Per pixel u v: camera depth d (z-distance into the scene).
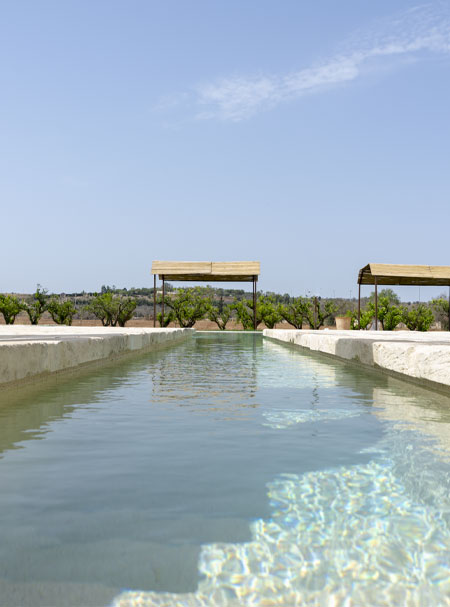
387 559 1.22
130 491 1.66
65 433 2.52
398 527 1.39
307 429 2.64
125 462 2.00
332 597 1.06
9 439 2.39
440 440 2.40
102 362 6.55
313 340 9.21
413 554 1.24
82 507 1.52
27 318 42.09
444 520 1.44
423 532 1.36
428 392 4.13
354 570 1.17
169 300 30.84
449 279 23.95
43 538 1.30
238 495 1.63
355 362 6.47
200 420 2.87
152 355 8.69
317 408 3.31
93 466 1.95
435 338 8.41
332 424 2.77
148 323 38.12
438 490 1.68
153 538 1.31
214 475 1.83
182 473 1.86
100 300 31.17
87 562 1.19
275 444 2.31
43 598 1.03
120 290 35.16
